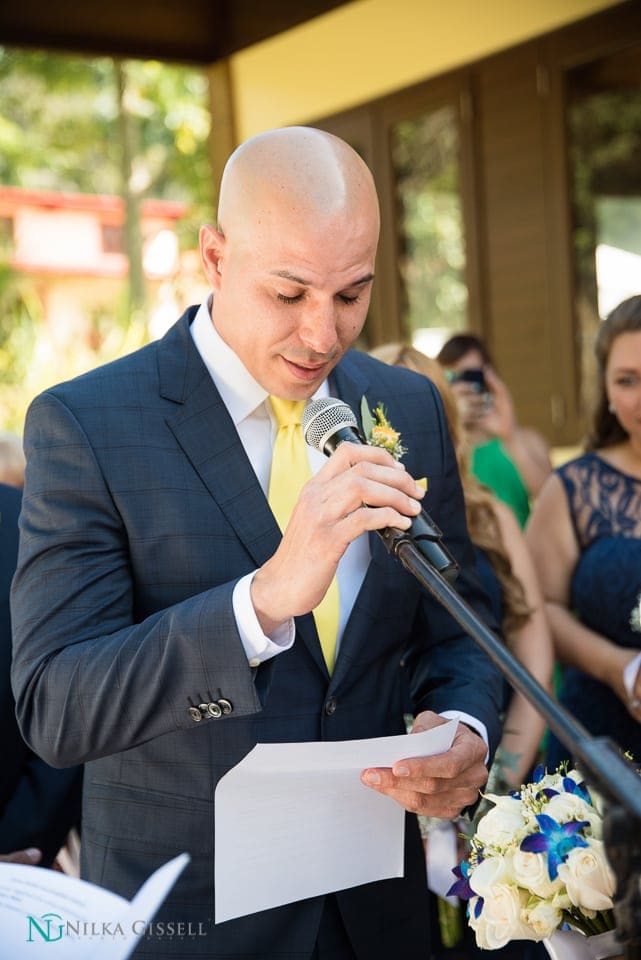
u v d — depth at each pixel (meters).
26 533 1.81
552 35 5.70
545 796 1.66
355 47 6.63
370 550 1.93
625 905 1.16
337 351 1.77
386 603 1.92
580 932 1.59
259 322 1.74
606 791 1.12
